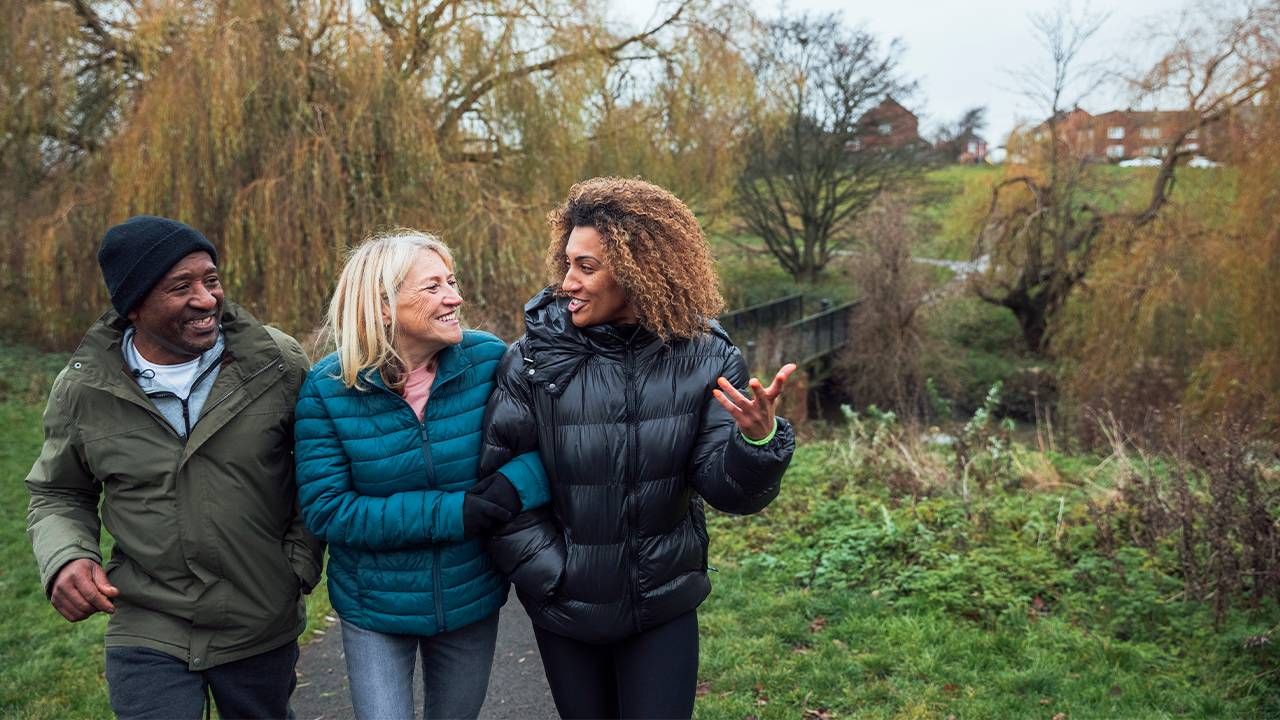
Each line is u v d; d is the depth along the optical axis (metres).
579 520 2.15
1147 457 6.15
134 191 10.63
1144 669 3.89
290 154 10.53
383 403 2.20
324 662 4.21
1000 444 6.79
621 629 2.16
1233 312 13.73
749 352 13.95
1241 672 3.81
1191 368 13.93
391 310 2.14
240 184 10.69
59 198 12.30
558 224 2.28
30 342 13.93
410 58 11.62
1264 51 13.40
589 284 2.11
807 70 25.58
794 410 12.84
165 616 2.25
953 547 5.16
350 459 2.22
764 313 18.91
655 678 2.18
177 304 2.15
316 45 11.15
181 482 2.22
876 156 27.86
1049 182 20.86
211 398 2.23
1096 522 5.01
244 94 10.35
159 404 2.23
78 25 11.80
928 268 20.62
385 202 10.74
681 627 2.23
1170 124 15.72
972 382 20.14
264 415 2.29
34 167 12.77
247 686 2.36
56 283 12.04
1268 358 12.71
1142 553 4.81
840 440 8.41
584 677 2.24
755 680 3.83
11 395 11.35
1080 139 20.41
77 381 2.20
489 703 3.73
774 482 2.03
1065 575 4.71
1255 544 4.23
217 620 2.26
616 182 2.18
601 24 12.55
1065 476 6.77
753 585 4.93
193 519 2.23
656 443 2.13
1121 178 19.61
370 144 10.67
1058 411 16.36
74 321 12.61
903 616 4.40
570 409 2.15
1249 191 13.31
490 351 2.32
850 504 5.93
